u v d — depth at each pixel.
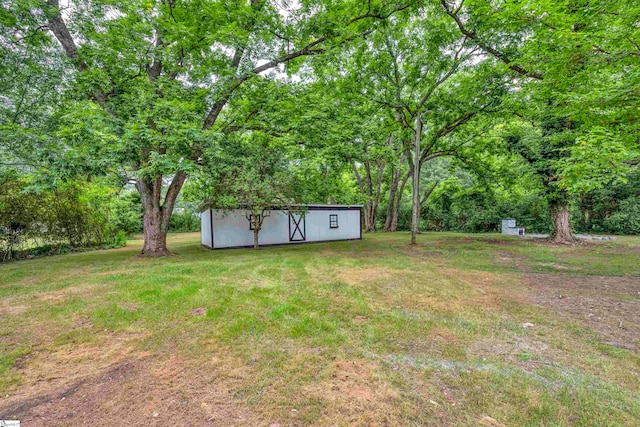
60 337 3.25
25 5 6.47
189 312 3.92
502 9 6.66
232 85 8.70
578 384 2.31
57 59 7.36
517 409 2.03
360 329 3.38
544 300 4.45
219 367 2.60
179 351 2.90
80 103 7.55
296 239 13.99
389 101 12.20
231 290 4.93
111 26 7.39
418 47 11.46
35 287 5.36
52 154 6.59
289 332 3.29
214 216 12.19
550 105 7.54
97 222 13.50
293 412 2.03
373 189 23.75
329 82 11.98
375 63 11.83
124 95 7.91
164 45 8.55
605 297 4.57
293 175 10.03
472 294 4.77
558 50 5.23
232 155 9.46
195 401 2.16
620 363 2.63
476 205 19.69
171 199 9.95
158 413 2.03
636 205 14.73
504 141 12.79
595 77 5.49
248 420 1.95
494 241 12.93
